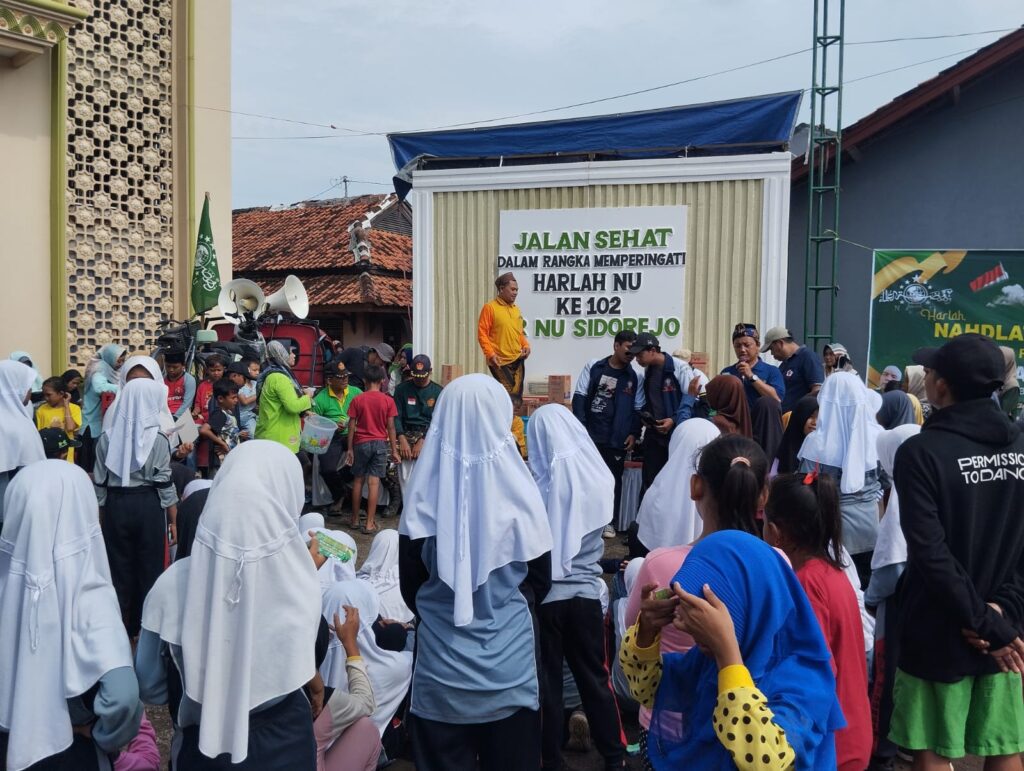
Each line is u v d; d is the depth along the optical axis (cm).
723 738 195
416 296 1014
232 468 247
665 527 407
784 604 208
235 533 240
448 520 295
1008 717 309
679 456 412
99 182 1054
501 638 299
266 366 981
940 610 306
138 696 256
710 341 923
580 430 394
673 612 213
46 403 810
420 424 909
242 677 236
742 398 535
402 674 406
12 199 974
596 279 957
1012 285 1094
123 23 1065
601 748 380
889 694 384
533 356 980
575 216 961
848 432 484
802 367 760
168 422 539
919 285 1126
